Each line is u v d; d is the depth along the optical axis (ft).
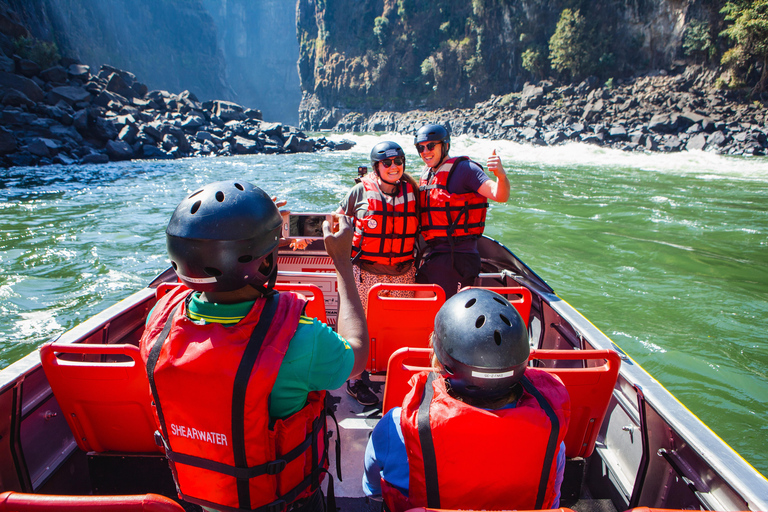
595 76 157.17
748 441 12.19
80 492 7.39
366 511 6.72
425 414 3.93
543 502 4.11
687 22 138.10
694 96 129.39
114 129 81.87
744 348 16.92
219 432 3.57
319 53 294.46
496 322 3.91
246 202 3.62
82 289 22.13
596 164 83.71
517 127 142.31
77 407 6.38
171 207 42.14
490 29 196.65
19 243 29.68
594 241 31.96
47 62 111.24
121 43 395.14
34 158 66.64
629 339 17.51
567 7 164.55
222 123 107.65
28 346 16.72
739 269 26.17
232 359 3.44
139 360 6.07
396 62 247.29
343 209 11.29
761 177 66.49
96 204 42.73
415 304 8.88
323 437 4.38
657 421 6.47
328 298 11.46
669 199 48.93
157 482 6.82
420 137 10.98
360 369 4.19
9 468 6.26
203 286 3.62
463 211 10.96
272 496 3.80
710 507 5.32
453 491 3.99
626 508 6.93
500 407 4.00
